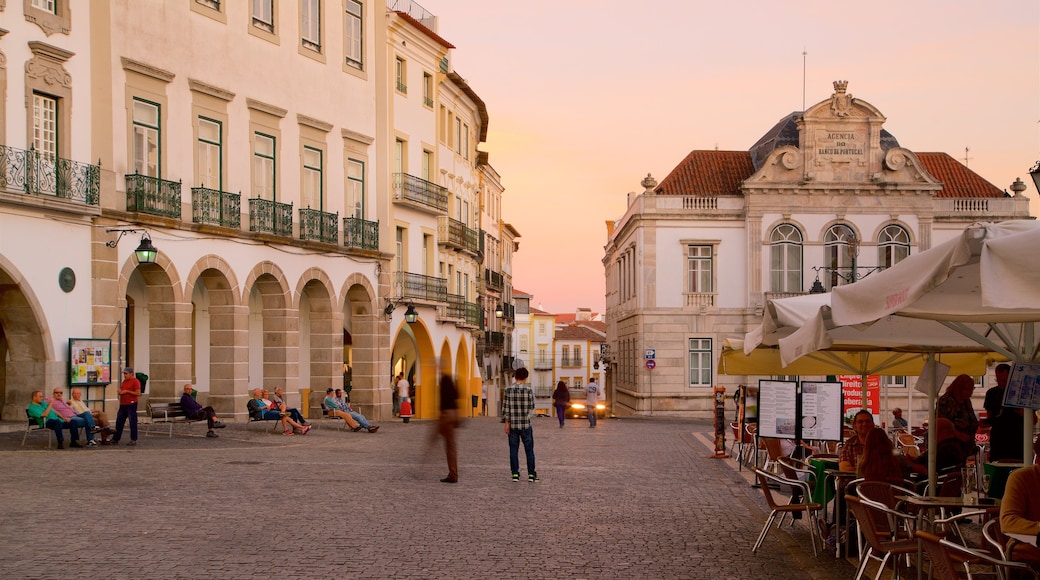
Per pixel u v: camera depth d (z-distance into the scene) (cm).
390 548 1072
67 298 2355
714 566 1016
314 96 3425
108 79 2516
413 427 3297
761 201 4972
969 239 609
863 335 1086
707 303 5028
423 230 4306
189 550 1033
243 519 1234
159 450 2095
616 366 6344
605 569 990
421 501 1440
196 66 2864
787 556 1077
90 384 2388
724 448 2330
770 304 1138
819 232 4988
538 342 12781
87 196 2409
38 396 2052
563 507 1415
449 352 4681
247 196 3080
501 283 7288
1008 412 1268
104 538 1085
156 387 2712
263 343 3266
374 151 3794
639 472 1947
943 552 695
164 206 2652
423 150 4344
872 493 984
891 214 5000
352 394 3753
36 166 2269
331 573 941
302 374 3612
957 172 5475
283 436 2617
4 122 2219
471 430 3291
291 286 3247
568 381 12738
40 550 1015
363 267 3684
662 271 5038
